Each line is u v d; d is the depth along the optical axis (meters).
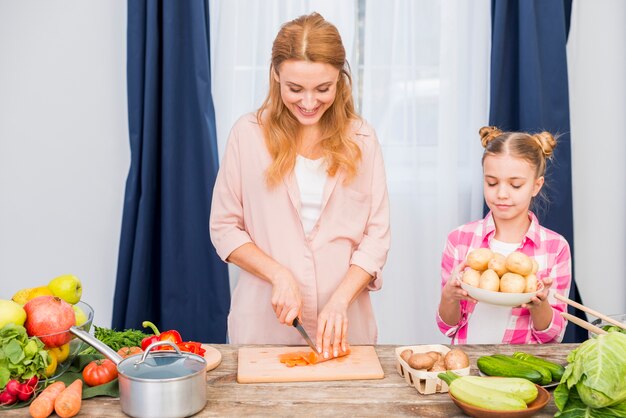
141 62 2.88
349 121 2.03
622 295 3.22
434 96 3.01
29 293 1.67
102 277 3.21
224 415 1.44
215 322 3.02
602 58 3.08
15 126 3.11
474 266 1.84
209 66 2.92
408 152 3.02
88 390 1.52
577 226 3.19
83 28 3.05
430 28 2.97
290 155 1.97
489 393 1.40
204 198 2.96
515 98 2.97
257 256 1.94
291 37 1.76
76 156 3.13
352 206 2.02
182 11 2.86
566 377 1.41
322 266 2.01
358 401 1.51
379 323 3.10
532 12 2.82
